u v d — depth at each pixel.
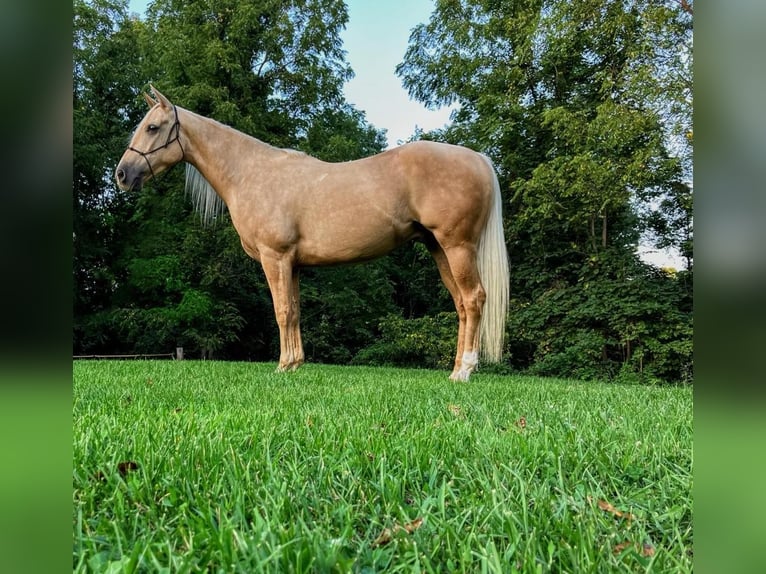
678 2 7.12
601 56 9.15
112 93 13.25
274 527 0.89
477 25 10.63
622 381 8.15
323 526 0.93
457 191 4.13
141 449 1.42
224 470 1.24
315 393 2.94
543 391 3.42
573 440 1.63
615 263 8.80
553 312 9.05
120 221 12.99
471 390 3.31
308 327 12.88
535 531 0.88
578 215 8.66
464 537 0.90
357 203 4.25
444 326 11.23
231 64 10.98
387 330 12.04
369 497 1.11
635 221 9.32
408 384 3.70
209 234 11.51
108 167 12.38
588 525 0.93
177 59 11.21
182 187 11.39
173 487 1.12
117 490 1.05
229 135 4.53
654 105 7.12
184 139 4.47
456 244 4.21
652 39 7.16
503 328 4.32
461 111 11.61
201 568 0.78
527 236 10.32
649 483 1.25
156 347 12.33
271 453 1.47
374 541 0.90
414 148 4.23
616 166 7.78
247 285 12.73
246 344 13.49
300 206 4.34
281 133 12.34
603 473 1.31
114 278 12.58
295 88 12.47
